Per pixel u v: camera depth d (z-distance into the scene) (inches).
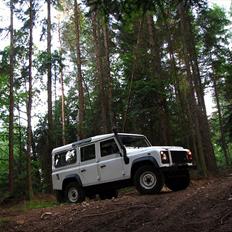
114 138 527.8
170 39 1056.2
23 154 1060.5
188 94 1154.0
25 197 840.3
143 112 932.6
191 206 359.3
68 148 578.6
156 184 479.2
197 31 1177.4
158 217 358.0
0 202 791.7
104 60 1144.2
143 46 1034.1
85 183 548.4
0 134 1102.4
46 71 1005.2
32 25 919.7
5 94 1014.4
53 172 592.7
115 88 1083.3
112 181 521.0
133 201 432.5
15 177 952.9
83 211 431.5
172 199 405.4
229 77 1034.7
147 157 489.4
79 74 1064.8
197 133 899.4
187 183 523.2
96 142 543.5
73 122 1416.1
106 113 1083.3
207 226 310.7
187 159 516.4
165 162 483.8
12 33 924.0
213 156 1011.3
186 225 322.0
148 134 1021.8
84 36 1353.3
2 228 429.7
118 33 1104.2
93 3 345.1
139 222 361.1
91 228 374.3
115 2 341.1
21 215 497.4
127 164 507.5
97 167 537.0
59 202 584.7
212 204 350.0
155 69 964.0
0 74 960.3
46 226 411.5
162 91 919.0
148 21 979.3
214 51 1240.2
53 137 1020.5
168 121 929.5
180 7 882.1
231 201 343.9
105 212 408.8
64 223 405.4
